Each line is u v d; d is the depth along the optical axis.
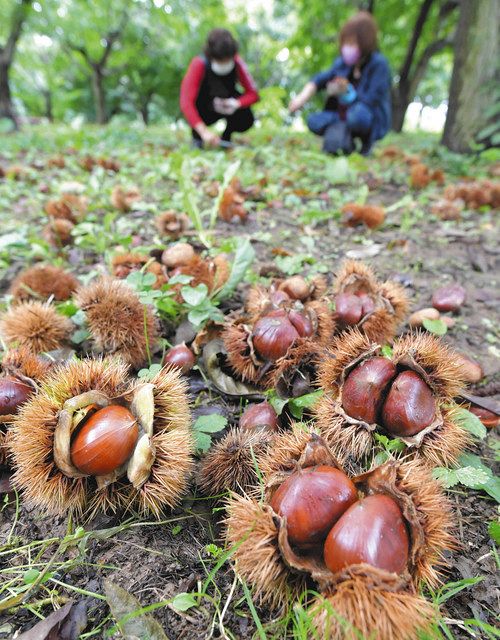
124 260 0.37
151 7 2.36
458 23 1.18
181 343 0.31
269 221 0.62
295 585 0.17
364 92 1.06
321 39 2.19
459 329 0.39
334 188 0.81
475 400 0.27
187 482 0.22
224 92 1.16
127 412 0.20
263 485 0.19
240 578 0.18
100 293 0.28
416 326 0.36
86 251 0.51
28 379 0.23
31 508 0.22
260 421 0.24
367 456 0.23
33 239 0.46
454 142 1.21
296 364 0.26
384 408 0.22
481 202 0.71
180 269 0.34
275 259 0.46
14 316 0.29
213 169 0.79
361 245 0.55
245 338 0.28
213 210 0.51
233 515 0.17
